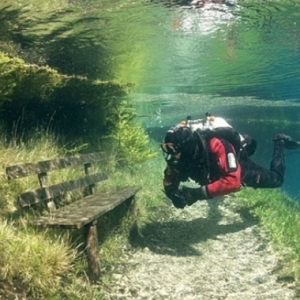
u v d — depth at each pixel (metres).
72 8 3.87
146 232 3.22
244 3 3.95
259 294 2.22
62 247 2.16
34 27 4.29
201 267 2.58
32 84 3.27
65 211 2.34
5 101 3.39
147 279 2.35
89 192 3.09
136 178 4.28
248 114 13.20
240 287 2.31
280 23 4.66
